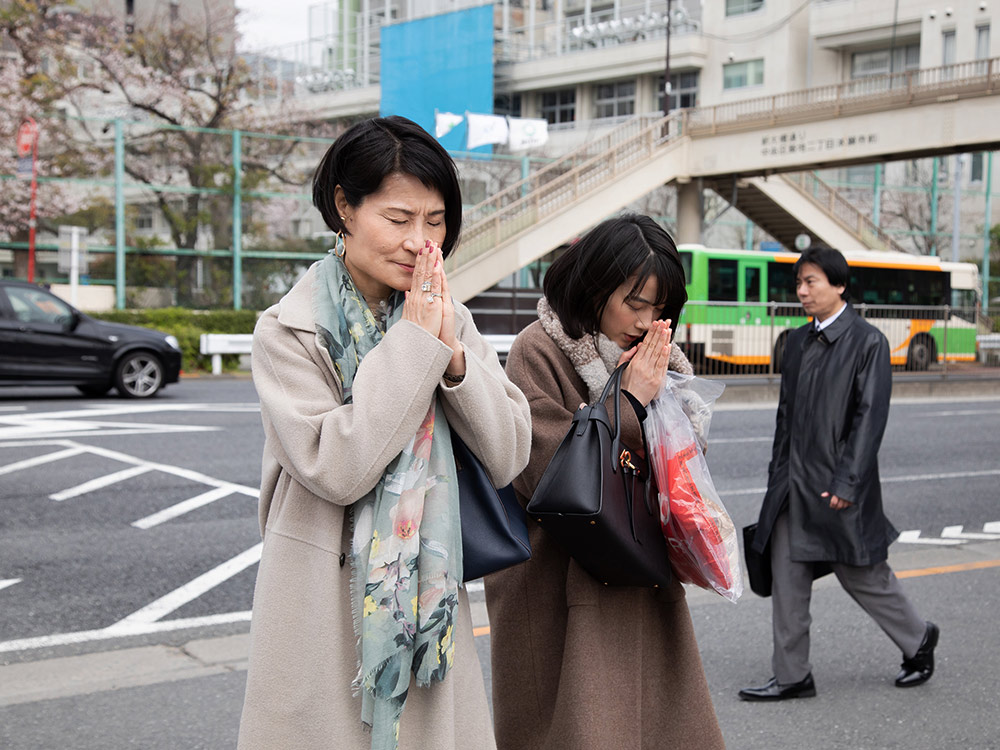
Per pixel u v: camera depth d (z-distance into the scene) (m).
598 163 23.14
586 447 2.10
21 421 10.77
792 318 18.17
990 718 3.65
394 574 1.69
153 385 13.89
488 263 21.47
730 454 9.91
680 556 2.26
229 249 24.80
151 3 39.88
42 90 27.91
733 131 23.48
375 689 1.65
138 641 4.36
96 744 3.31
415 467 1.73
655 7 49.75
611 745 2.17
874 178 38.78
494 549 1.80
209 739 3.36
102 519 6.49
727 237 39.66
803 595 3.81
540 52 52.50
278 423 1.70
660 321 2.24
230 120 31.78
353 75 52.56
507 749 2.35
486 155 25.80
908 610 3.89
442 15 46.31
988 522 7.19
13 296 13.05
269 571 1.75
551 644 2.32
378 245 1.75
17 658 4.12
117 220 23.47
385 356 1.69
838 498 3.64
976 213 43.06
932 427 12.63
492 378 1.83
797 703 3.79
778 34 44.06
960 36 40.41
